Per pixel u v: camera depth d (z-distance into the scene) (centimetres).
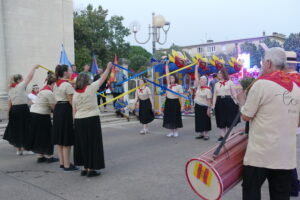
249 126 274
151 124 1075
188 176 288
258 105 254
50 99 559
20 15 1255
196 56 1207
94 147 472
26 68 1275
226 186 271
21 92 620
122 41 3128
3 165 568
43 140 565
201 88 771
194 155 618
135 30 1244
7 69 1219
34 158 618
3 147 734
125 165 554
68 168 523
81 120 469
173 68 1203
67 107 508
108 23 3022
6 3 1210
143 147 704
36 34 1307
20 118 621
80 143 480
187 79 1325
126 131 933
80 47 2467
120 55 3127
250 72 2483
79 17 2497
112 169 530
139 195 406
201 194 279
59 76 514
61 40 1396
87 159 477
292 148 255
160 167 535
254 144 259
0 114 1092
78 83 466
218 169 267
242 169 283
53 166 556
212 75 1341
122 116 1148
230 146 290
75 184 455
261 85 253
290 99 252
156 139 800
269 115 251
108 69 479
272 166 250
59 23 1388
